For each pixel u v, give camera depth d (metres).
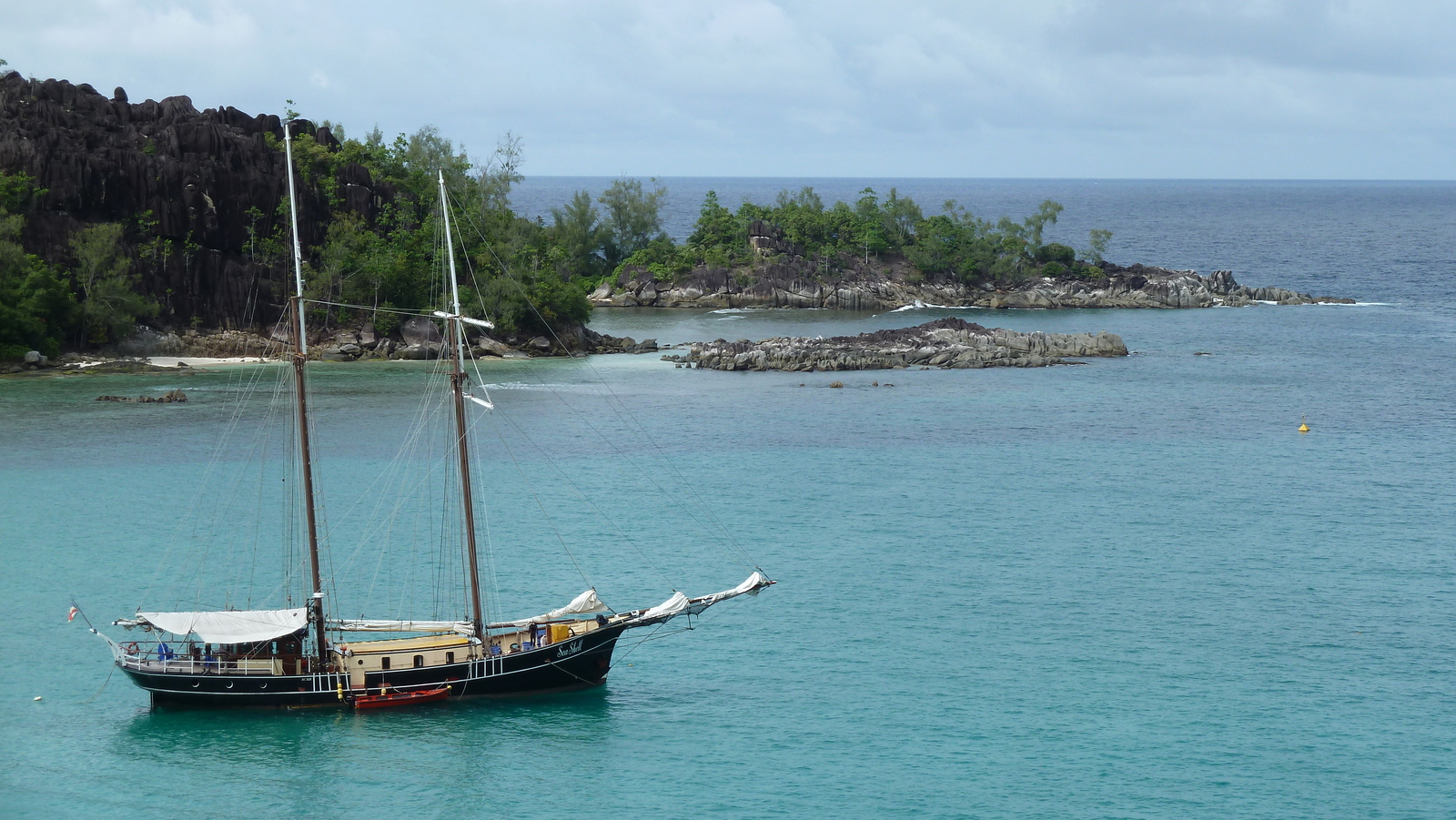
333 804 58.53
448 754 63.25
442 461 132.50
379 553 99.50
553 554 99.94
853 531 107.62
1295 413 168.00
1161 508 116.56
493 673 67.62
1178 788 61.47
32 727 65.94
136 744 63.75
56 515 107.56
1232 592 92.00
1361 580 94.94
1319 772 63.41
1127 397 181.38
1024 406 173.12
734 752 64.62
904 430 155.00
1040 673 75.88
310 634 67.19
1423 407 173.00
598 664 70.25
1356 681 75.12
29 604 85.50
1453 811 59.53
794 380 196.50
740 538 105.31
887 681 74.50
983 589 92.12
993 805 59.44
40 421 146.88
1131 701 71.94
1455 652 79.94
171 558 96.56
